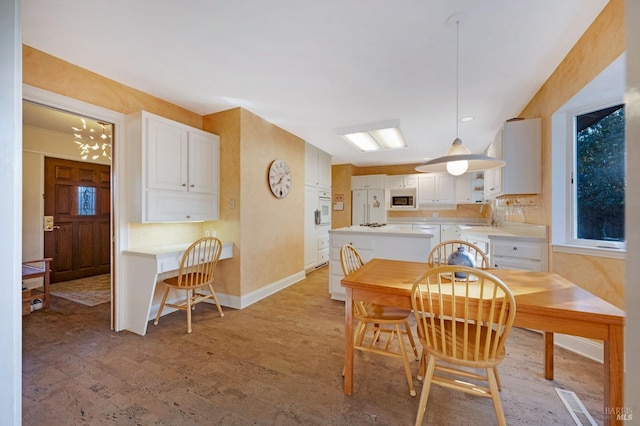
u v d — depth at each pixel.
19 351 0.96
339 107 3.18
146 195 2.57
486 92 2.78
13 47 0.94
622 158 2.09
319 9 1.65
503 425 1.32
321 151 5.38
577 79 2.00
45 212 4.08
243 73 2.42
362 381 1.85
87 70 2.36
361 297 1.70
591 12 1.70
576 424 1.47
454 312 1.35
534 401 1.64
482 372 1.95
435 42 1.97
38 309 3.11
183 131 2.92
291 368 2.00
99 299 3.47
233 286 3.25
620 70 1.69
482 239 3.14
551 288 1.55
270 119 3.60
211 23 1.78
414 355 2.13
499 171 3.15
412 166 6.79
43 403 1.62
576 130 2.39
